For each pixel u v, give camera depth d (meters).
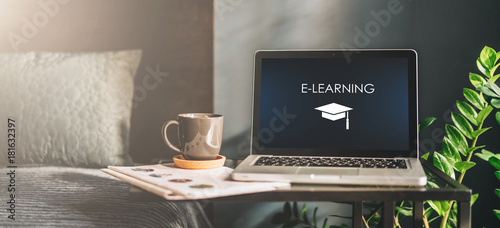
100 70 1.45
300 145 1.14
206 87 1.46
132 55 1.49
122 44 1.50
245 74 1.37
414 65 1.13
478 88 1.05
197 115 1.09
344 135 1.13
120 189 1.15
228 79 1.38
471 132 1.18
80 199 1.07
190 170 1.01
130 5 1.49
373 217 1.26
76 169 1.35
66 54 1.49
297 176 0.89
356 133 1.13
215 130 1.04
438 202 1.13
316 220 1.42
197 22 1.46
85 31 1.52
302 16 1.35
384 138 1.12
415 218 1.13
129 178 0.92
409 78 1.13
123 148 1.41
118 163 1.38
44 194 1.10
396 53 1.14
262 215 1.43
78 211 0.99
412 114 1.12
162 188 0.83
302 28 1.36
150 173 0.97
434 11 1.33
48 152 1.38
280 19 1.36
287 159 1.05
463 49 1.34
